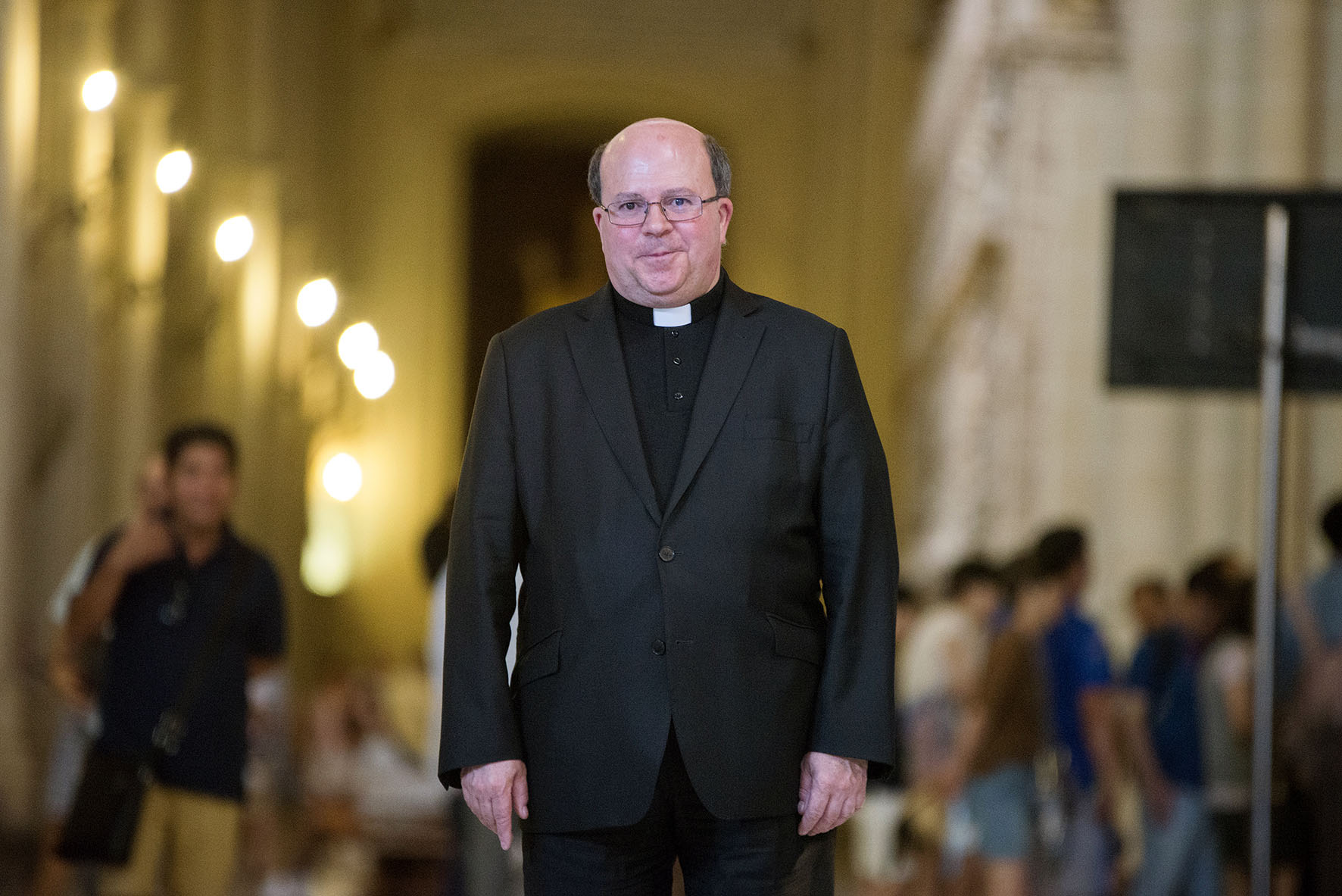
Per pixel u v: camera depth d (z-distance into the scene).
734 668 8.98
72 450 36.50
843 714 9.06
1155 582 27.58
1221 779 21.83
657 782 9.02
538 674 9.12
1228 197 15.75
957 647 26.72
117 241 41.66
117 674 16.36
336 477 46.69
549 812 9.03
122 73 40.50
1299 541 30.34
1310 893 18.78
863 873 27.72
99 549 17.39
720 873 9.07
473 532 9.23
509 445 9.34
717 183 9.51
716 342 9.39
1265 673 15.24
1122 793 28.22
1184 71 32.28
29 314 34.44
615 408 9.30
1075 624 23.45
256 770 20.58
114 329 41.66
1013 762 23.09
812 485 9.32
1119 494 32.81
